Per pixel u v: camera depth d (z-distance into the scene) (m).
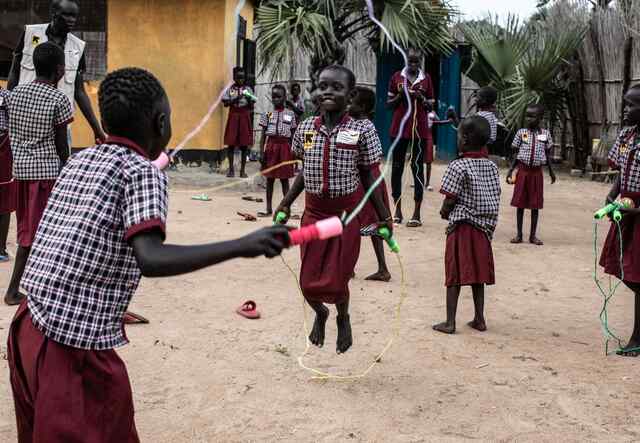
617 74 16.36
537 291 6.73
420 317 5.78
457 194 5.27
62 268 2.34
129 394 2.52
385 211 4.42
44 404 2.32
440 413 4.01
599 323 5.79
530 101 16.80
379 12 14.78
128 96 2.43
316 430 3.76
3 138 6.58
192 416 3.89
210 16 14.16
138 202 2.29
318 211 4.38
